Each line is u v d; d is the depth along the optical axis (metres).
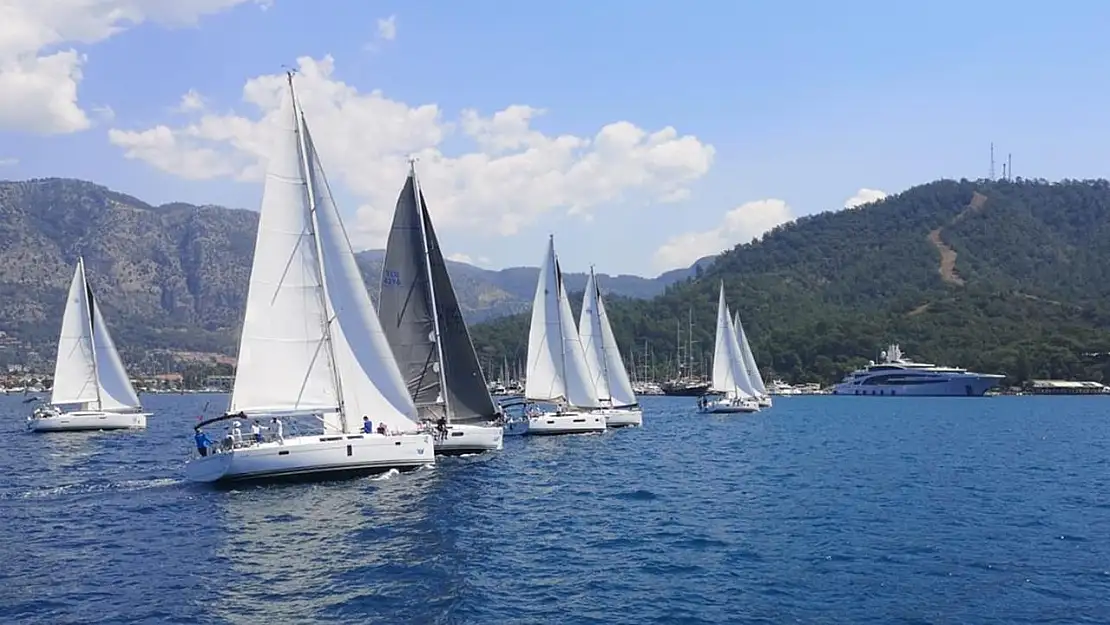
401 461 35.94
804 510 29.95
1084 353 165.50
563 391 62.28
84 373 67.94
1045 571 20.98
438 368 45.31
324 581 20.06
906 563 21.88
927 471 41.78
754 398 103.06
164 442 58.19
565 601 18.58
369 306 37.34
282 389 34.47
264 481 33.56
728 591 19.36
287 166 34.72
